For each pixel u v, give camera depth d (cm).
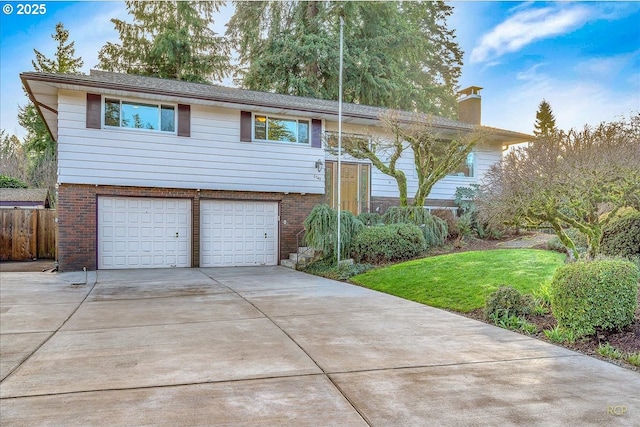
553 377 353
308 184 1366
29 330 511
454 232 1251
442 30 3122
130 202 1179
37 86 1062
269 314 603
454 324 546
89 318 577
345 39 2297
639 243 689
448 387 329
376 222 1245
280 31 2381
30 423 266
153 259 1205
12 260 1380
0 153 2825
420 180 1256
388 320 568
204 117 1245
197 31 2488
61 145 1095
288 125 1351
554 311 488
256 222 1316
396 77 2420
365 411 285
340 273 1012
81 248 1125
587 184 618
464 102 1769
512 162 718
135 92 1115
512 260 857
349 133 1416
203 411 284
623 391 322
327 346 442
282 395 312
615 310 444
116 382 338
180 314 603
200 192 1243
